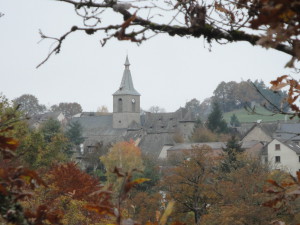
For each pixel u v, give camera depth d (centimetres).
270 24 652
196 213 8875
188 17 942
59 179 5547
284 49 820
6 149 847
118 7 894
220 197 8806
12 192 799
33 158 8925
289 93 1046
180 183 8969
